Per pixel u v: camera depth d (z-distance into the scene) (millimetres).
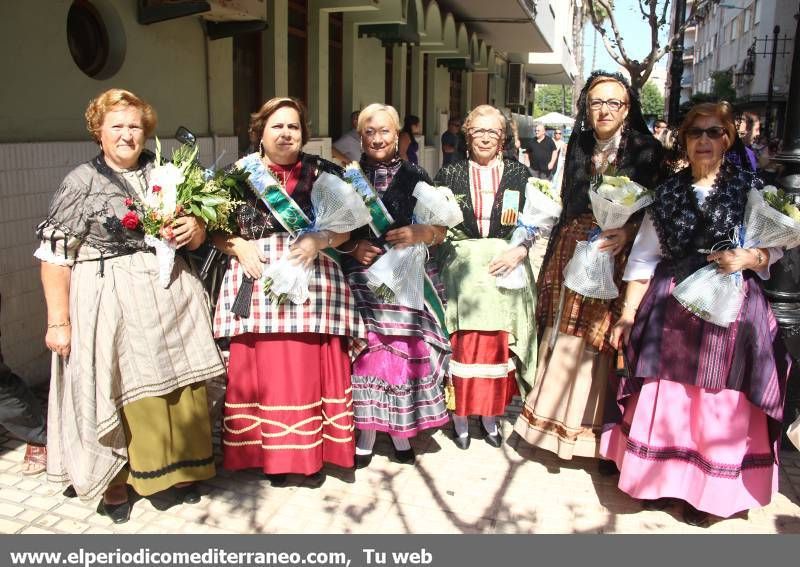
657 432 3328
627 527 3363
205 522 3309
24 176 4633
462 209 3846
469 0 13164
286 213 3281
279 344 3377
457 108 19141
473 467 3891
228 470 3756
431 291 3775
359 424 3736
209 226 3223
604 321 3607
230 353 3502
